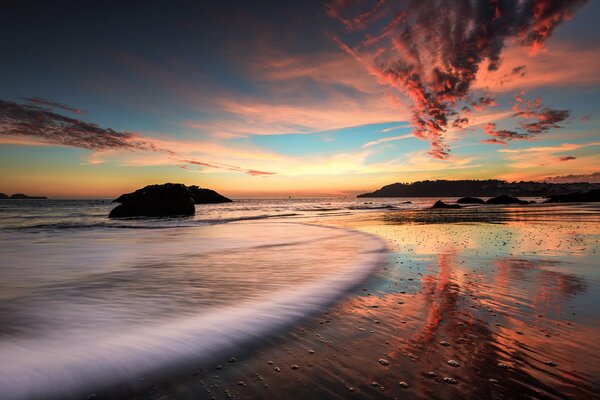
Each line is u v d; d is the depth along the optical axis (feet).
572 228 64.69
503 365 12.58
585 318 17.22
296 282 26.55
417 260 34.81
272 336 15.76
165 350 14.46
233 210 206.59
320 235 63.77
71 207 237.66
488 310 18.71
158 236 62.95
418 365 12.71
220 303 21.20
